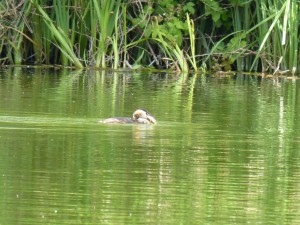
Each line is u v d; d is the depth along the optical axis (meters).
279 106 37.97
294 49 51.34
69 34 53.16
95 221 20.14
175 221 20.38
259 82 47.81
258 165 25.72
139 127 30.92
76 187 22.72
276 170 25.17
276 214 21.12
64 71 50.56
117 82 45.62
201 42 54.09
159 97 39.72
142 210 21.05
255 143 28.89
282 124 32.91
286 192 22.91
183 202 21.81
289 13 50.94
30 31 53.25
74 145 27.34
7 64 53.50
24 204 21.20
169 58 52.72
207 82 47.19
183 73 51.91
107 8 51.88
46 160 25.33
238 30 52.88
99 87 42.97
